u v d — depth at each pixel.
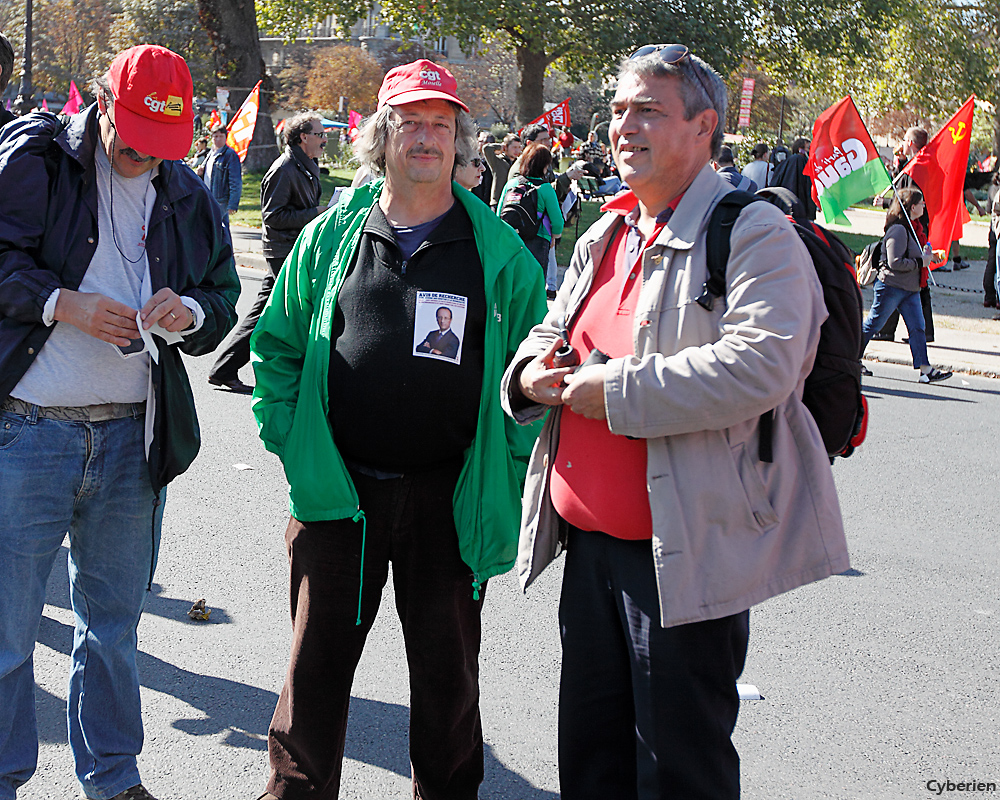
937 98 42.19
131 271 2.66
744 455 2.21
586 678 2.48
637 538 2.32
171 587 4.43
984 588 4.85
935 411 8.53
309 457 2.68
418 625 2.76
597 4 27.39
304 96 54.69
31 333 2.54
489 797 3.12
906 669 4.02
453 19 27.11
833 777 3.28
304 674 2.74
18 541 2.59
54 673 3.70
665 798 2.34
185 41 47.03
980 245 23.69
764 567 2.22
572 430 2.43
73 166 2.57
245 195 22.30
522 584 2.56
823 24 29.64
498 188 12.14
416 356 2.63
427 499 2.72
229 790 3.09
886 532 5.58
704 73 2.24
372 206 2.77
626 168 2.28
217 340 2.86
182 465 2.82
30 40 27.02
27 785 3.03
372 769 3.22
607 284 2.42
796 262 2.13
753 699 3.75
